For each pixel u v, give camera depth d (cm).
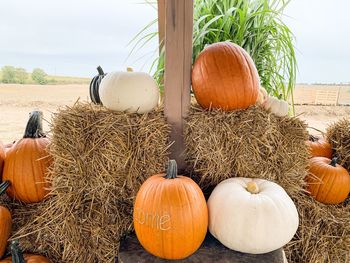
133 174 111
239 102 113
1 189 118
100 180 110
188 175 126
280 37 161
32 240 121
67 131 107
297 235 140
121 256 101
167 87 117
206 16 147
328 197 145
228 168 114
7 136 151
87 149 108
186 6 109
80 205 112
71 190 110
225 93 111
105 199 112
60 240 117
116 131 107
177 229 91
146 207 94
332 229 139
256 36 160
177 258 97
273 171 119
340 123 163
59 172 110
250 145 111
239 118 110
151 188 97
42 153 125
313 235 139
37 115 132
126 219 118
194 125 115
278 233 94
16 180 122
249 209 95
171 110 119
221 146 110
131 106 113
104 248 116
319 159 153
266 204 96
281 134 118
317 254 138
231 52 114
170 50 113
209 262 96
